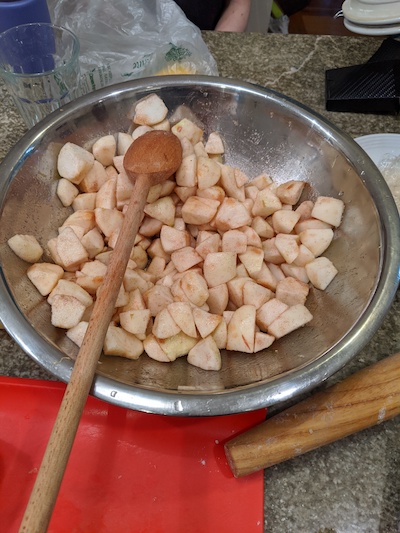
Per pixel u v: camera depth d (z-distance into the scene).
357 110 0.54
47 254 0.38
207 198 0.42
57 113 0.39
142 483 0.31
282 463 0.32
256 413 0.34
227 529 0.30
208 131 0.46
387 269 0.31
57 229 0.41
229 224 0.40
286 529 0.30
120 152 0.44
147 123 0.43
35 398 0.34
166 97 0.43
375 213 0.35
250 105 0.43
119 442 0.33
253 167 0.46
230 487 0.31
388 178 0.46
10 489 0.31
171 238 0.40
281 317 0.35
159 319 0.34
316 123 0.40
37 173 0.38
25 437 0.33
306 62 0.59
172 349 0.34
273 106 0.42
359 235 0.37
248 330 0.35
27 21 0.44
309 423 0.31
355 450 0.33
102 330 0.28
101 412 0.34
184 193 0.42
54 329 0.33
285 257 0.39
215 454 0.33
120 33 0.51
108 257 0.38
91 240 0.38
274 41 0.62
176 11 0.51
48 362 0.27
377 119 0.54
